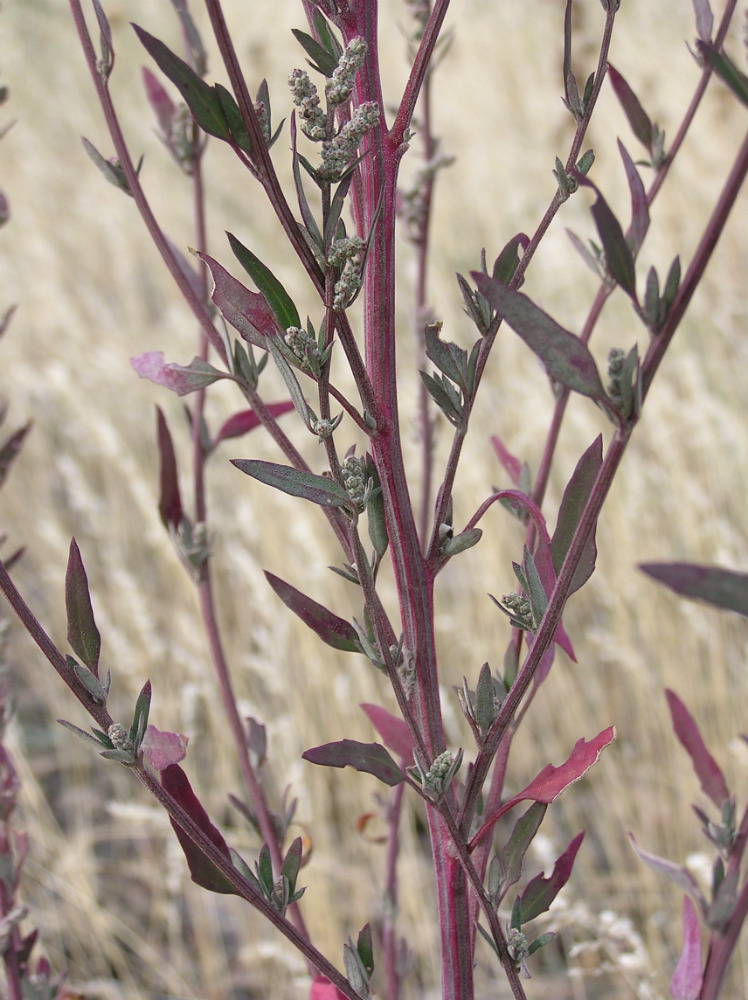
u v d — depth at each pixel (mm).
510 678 576
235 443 1691
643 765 1202
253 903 535
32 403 2012
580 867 1158
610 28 524
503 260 529
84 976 1090
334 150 490
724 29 564
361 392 512
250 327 509
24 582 1676
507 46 2715
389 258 527
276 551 1424
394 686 520
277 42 2826
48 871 1141
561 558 541
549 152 2250
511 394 1624
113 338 2074
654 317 492
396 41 2727
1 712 672
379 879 1131
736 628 1235
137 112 2912
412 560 535
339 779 1241
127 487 1694
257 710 1239
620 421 494
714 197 1896
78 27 573
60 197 2678
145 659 1410
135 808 1071
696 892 533
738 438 1389
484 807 594
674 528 1405
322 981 575
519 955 531
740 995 921
